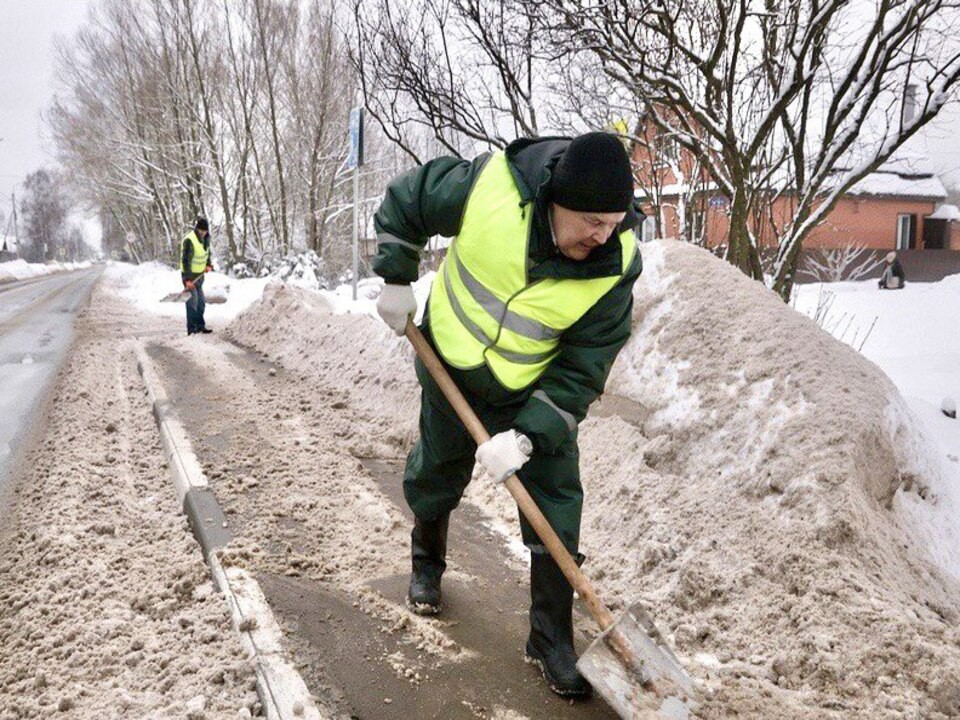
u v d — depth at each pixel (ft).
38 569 11.46
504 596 11.23
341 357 23.84
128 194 118.73
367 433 18.37
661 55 20.01
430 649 9.63
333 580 11.21
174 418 18.63
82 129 132.46
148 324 45.32
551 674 8.87
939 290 46.14
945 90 16.06
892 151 17.24
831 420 11.54
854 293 45.80
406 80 22.56
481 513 14.39
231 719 7.80
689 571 10.67
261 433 17.89
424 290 24.63
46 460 16.93
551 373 8.59
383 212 9.18
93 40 112.88
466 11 20.99
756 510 11.39
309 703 8.01
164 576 11.12
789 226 20.27
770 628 9.77
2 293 88.22
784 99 17.53
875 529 10.70
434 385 9.43
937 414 18.25
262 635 9.21
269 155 88.69
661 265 15.62
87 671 8.78
